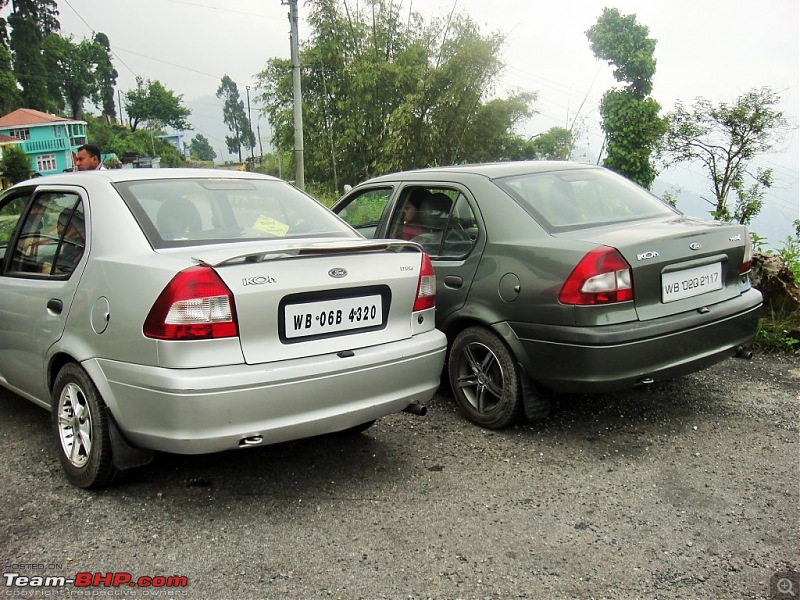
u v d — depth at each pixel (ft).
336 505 10.53
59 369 11.66
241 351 9.42
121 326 9.69
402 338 11.25
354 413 10.34
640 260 11.89
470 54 74.95
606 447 12.64
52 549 9.27
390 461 12.23
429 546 9.30
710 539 9.38
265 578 8.55
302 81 84.12
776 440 12.75
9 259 13.09
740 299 13.62
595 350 11.61
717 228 13.35
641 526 9.77
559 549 9.20
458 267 14.02
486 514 10.19
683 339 12.30
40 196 13.01
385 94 80.38
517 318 12.82
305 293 9.97
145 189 11.54
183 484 11.30
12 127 238.89
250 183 12.96
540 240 12.76
